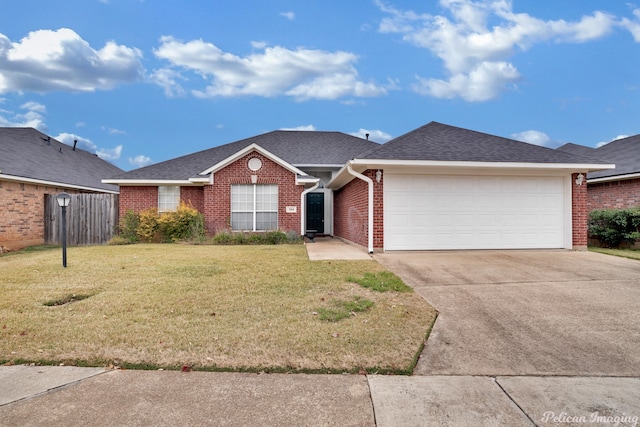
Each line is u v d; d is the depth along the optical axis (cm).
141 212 1509
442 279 703
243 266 819
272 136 2116
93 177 1964
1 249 1205
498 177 1098
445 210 1084
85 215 1474
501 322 469
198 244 1344
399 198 1072
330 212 1852
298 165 1777
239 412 274
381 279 682
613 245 1238
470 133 1268
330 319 467
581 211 1110
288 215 1494
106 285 639
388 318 475
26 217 1391
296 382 319
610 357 371
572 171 1098
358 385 314
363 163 1002
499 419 265
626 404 286
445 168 1070
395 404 285
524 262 880
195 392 302
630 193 1359
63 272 755
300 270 771
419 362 359
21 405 280
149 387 308
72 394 296
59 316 471
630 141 1755
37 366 343
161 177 1554
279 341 398
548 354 378
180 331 424
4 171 1284
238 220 1488
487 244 1094
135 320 459
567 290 619
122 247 1225
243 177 1480
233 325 445
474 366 351
